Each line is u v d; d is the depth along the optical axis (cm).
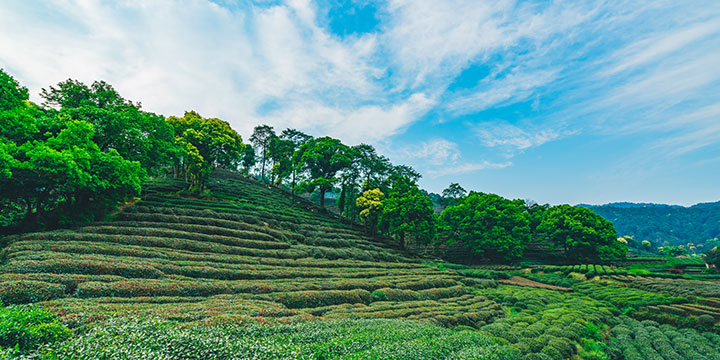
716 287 3984
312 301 2266
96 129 2931
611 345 2292
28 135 2394
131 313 1286
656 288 4078
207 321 1266
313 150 6956
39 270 1734
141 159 3453
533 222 8138
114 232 2869
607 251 5953
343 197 7081
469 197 7200
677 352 2195
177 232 3183
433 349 1262
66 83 3438
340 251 4306
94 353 766
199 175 5100
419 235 5947
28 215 2733
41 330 884
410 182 7344
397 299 2805
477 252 6194
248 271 2636
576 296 3925
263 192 6800
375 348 1145
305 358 984
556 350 1806
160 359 781
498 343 1728
